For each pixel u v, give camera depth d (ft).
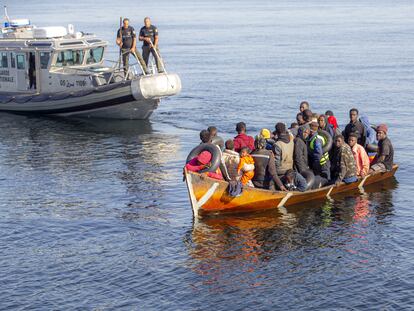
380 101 106.42
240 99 109.40
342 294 40.40
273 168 54.60
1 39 102.17
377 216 53.52
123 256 46.37
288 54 183.93
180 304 39.52
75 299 40.27
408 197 58.18
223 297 40.32
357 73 140.46
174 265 44.78
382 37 235.61
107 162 71.82
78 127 91.66
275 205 55.42
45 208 56.49
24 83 99.96
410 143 78.07
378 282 41.78
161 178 65.05
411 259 45.01
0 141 83.51
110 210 55.72
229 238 49.29
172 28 310.24
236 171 53.93
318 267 44.11
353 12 448.24
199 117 95.81
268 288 41.37
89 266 44.80
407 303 39.09
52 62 96.99
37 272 43.96
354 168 58.65
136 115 95.04
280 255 46.14
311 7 555.69
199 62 166.30
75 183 63.72
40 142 82.69
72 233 50.75
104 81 95.35
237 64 161.27
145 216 54.19
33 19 398.01
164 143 80.74
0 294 40.98
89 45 98.63
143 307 39.22
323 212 54.65
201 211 53.47
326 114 63.77
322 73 141.59
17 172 68.13
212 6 637.30
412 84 123.44
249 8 562.25
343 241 48.42
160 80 90.53
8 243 48.96
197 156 53.16
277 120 92.53
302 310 38.68
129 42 92.68
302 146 57.00
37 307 39.37
